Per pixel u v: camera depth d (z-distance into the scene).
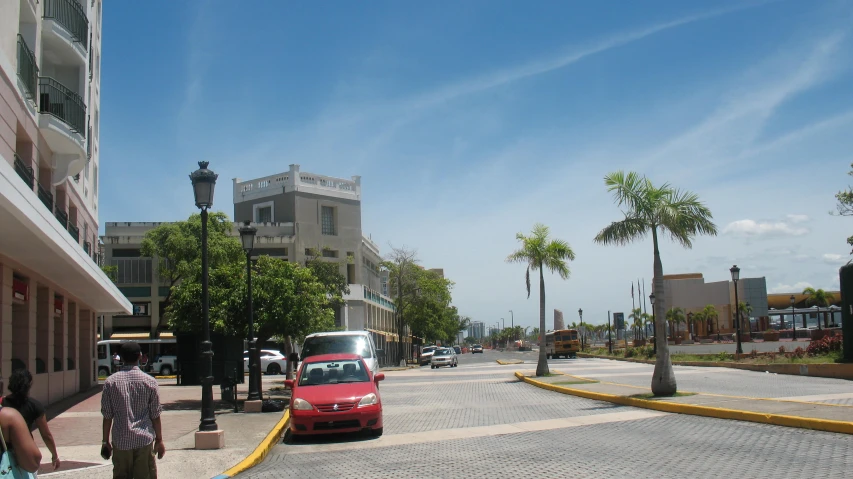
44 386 21.34
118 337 52.56
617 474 8.99
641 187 18.23
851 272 25.58
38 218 12.66
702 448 10.69
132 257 54.44
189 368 31.28
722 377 25.70
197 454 11.91
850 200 30.66
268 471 10.77
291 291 22.02
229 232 51.72
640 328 95.81
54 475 9.95
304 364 16.25
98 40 30.98
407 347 87.56
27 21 18.95
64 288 23.44
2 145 15.51
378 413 14.14
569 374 31.47
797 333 72.00
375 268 73.44
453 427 14.99
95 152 30.55
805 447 10.33
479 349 129.38
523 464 10.04
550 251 30.08
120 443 7.15
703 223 18.00
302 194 58.84
